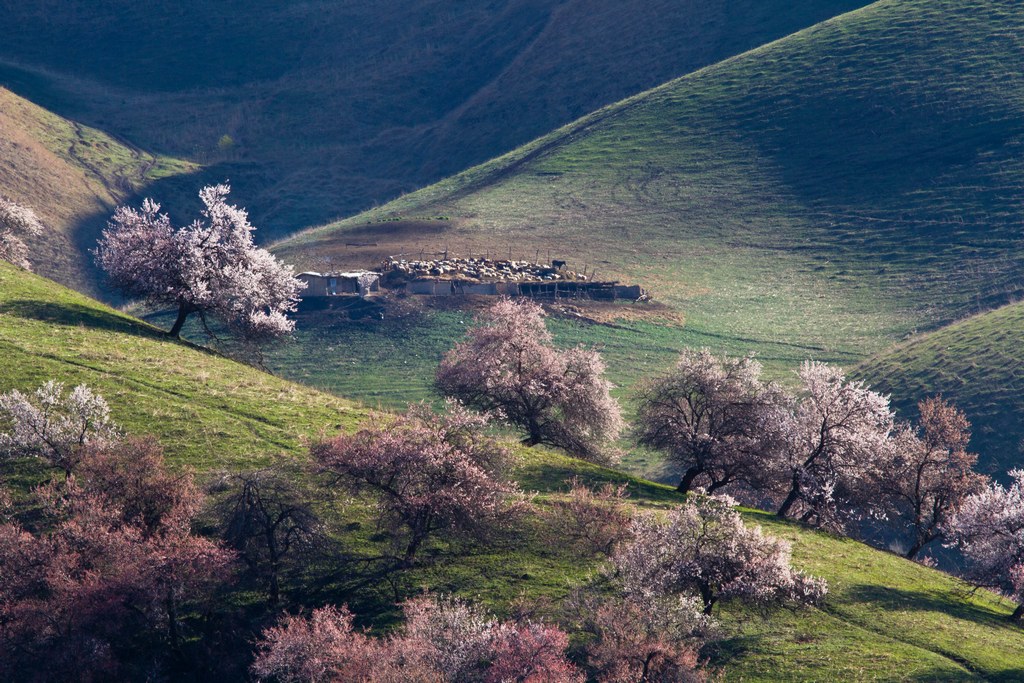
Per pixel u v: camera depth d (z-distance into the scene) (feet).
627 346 377.71
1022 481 145.59
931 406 178.81
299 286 216.74
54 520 120.16
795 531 153.48
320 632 99.25
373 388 319.68
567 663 95.96
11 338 166.30
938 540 179.93
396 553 123.44
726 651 107.04
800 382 349.00
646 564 109.60
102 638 104.17
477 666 95.25
